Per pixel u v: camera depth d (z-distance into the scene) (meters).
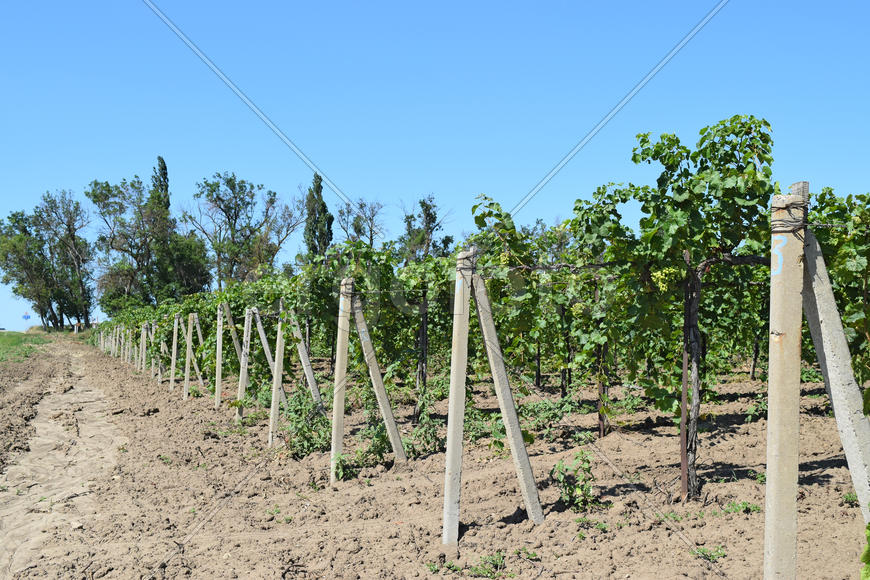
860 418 3.22
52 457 9.14
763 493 5.12
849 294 4.73
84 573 4.82
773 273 3.22
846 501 4.79
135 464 8.38
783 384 3.18
